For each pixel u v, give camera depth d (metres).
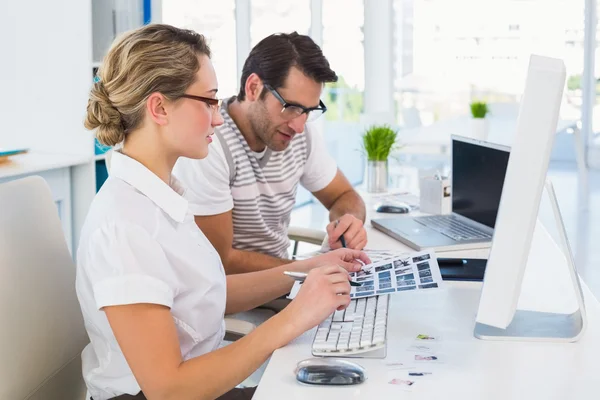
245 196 2.33
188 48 1.44
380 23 7.10
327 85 6.46
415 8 7.70
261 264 2.30
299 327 1.40
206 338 1.56
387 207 2.79
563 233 1.49
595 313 1.58
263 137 2.25
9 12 3.57
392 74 7.26
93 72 3.67
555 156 8.63
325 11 6.33
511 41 7.75
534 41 7.80
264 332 1.40
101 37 3.69
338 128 6.83
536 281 1.85
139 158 1.47
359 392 1.20
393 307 1.66
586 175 6.61
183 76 1.42
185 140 1.46
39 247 1.59
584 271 4.62
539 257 2.08
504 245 1.34
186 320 1.49
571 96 8.20
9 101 3.62
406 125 7.66
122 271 1.34
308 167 2.64
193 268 1.48
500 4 7.71
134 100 1.42
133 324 1.33
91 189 3.53
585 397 1.18
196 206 2.22
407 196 3.14
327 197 2.71
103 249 1.36
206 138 1.49
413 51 7.72
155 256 1.39
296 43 2.16
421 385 1.23
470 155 2.39
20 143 3.64
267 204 2.42
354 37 6.91
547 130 1.30
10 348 1.46
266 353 1.39
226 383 1.35
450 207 2.70
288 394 1.20
